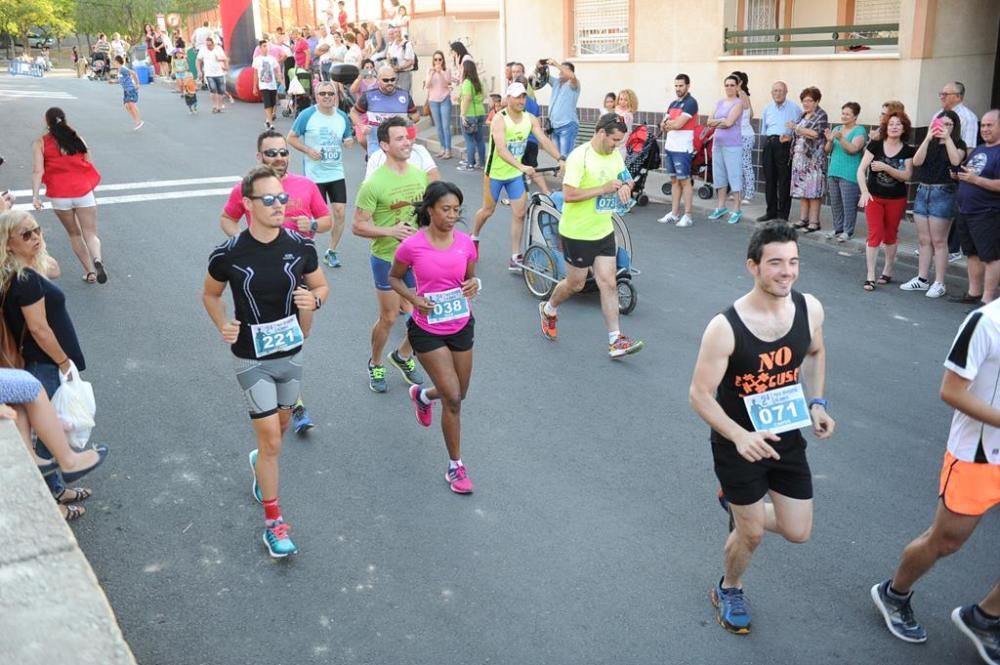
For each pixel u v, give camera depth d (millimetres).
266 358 4641
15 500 2582
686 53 14375
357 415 6461
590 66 16172
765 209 12430
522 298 8992
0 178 14828
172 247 10758
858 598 4418
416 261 5113
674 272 9844
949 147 8398
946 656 4023
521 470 5680
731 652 4062
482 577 4621
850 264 10086
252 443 6074
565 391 6824
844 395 6727
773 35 13242
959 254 9930
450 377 5227
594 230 7168
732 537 4078
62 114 8852
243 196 4480
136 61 34781
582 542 4914
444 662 4020
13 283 4812
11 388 4477
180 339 7922
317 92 9500
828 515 5148
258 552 4852
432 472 5672
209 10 41500
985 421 3604
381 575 4645
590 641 4141
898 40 11516
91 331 8109
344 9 25719
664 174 15180
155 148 17641
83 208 9141
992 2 11773
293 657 4059
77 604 2160
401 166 6324
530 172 8945
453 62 19719
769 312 3721
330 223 6805
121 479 5605
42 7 47750
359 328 8172
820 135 10820
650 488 5457
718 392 3916
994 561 4699
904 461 5758
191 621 4301
